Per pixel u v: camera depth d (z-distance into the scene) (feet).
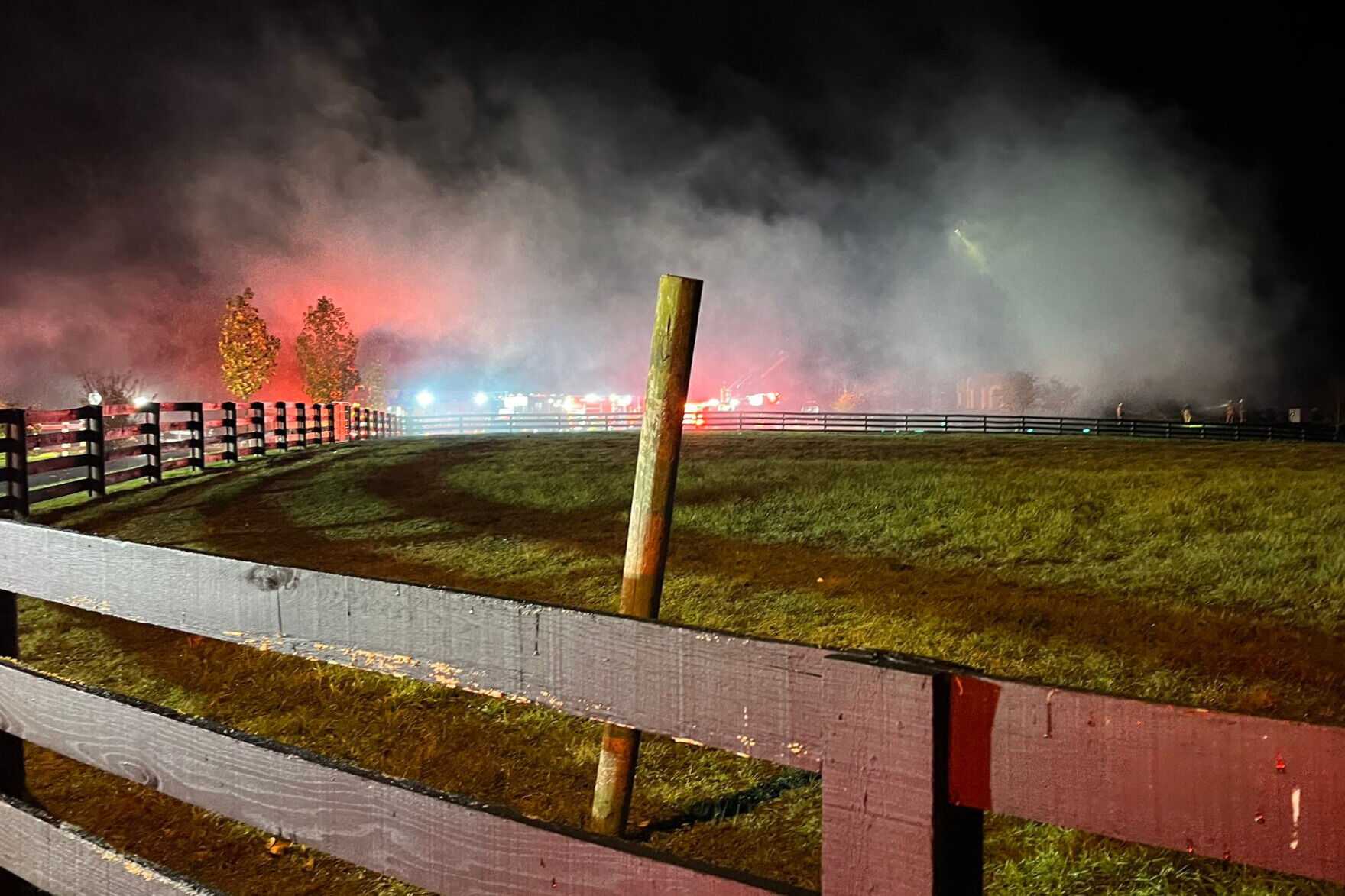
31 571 9.52
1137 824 4.02
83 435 44.01
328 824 6.79
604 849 5.47
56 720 9.04
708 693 5.24
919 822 4.46
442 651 6.42
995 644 19.13
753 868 11.14
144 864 7.72
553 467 55.98
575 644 5.80
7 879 9.90
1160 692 16.24
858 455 64.64
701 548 29.81
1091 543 28.37
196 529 35.60
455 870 6.12
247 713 15.79
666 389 10.80
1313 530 27.68
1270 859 3.74
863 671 4.64
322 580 7.04
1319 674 16.92
